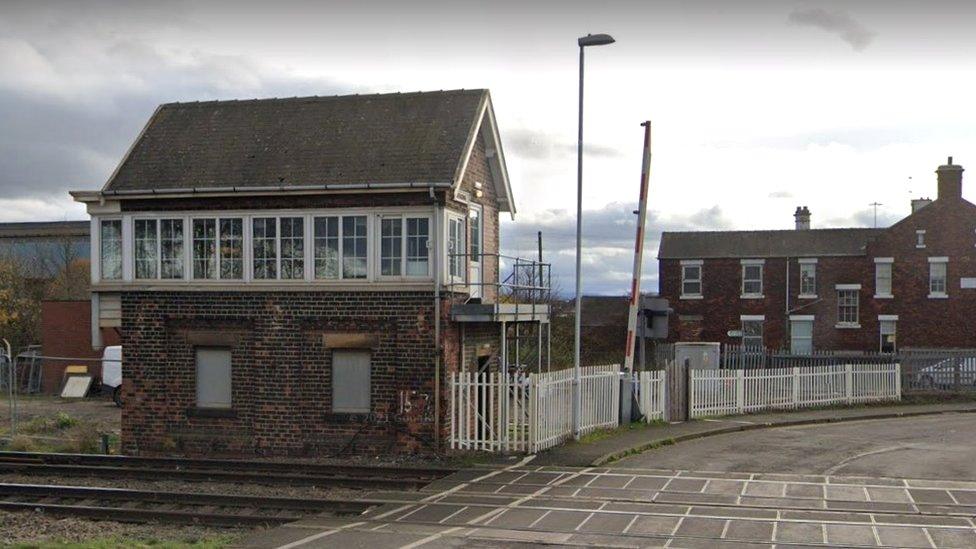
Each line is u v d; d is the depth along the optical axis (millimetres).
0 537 12891
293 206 19531
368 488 15867
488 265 22297
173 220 20266
